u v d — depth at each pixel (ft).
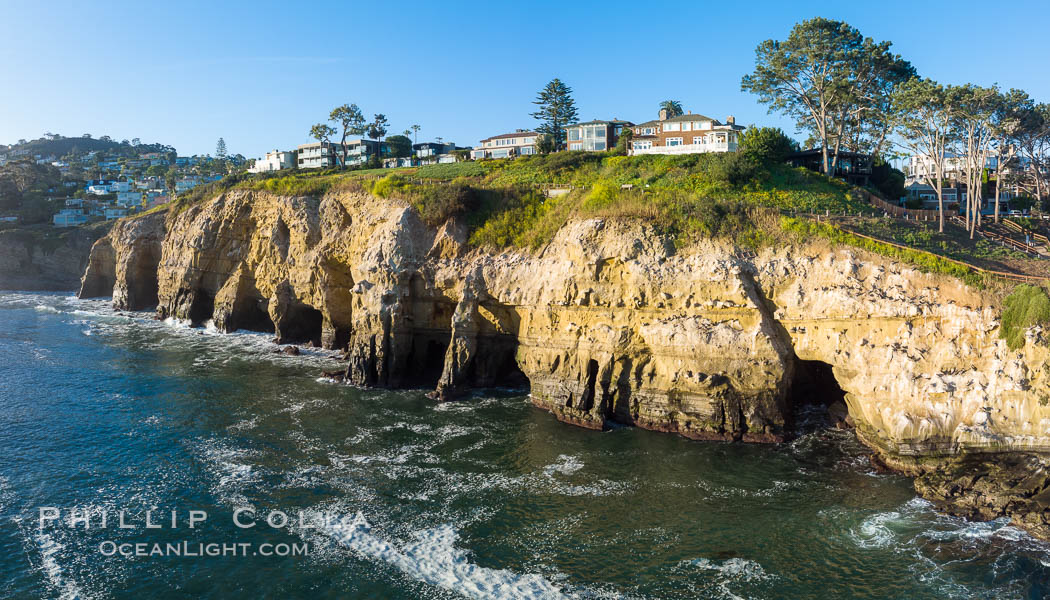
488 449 125.70
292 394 159.53
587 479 112.37
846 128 254.27
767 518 98.94
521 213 176.35
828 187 195.11
